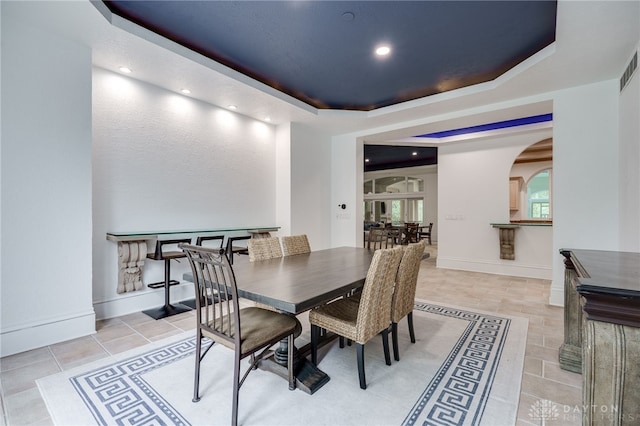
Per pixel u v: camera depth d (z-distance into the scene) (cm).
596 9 218
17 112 235
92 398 179
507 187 550
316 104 463
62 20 236
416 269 259
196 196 397
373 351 246
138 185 341
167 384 194
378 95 427
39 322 246
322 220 571
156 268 361
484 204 571
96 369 212
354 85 393
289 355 190
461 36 283
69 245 262
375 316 199
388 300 213
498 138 557
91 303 275
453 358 232
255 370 212
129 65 307
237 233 437
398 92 414
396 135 546
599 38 255
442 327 296
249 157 468
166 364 219
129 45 271
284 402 177
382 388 192
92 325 274
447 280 505
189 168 390
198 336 182
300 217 521
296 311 149
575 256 176
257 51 311
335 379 203
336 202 591
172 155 372
